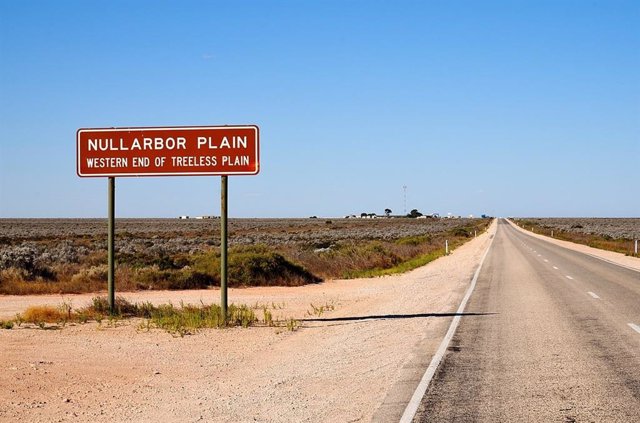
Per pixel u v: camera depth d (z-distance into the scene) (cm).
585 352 1073
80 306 1814
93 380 948
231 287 2477
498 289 2245
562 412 721
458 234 9219
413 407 747
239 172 1565
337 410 746
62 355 1134
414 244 5947
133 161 1602
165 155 1589
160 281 2408
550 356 1044
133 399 834
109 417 747
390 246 4878
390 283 2638
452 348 1132
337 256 3541
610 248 5412
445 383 865
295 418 718
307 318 1634
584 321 1438
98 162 1612
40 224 15138
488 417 705
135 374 991
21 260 2558
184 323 1483
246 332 1402
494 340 1209
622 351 1077
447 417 707
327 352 1139
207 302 1956
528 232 11044
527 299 1909
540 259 4019
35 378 950
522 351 1091
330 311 1770
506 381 873
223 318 1505
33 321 1533
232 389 877
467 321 1482
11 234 8856
